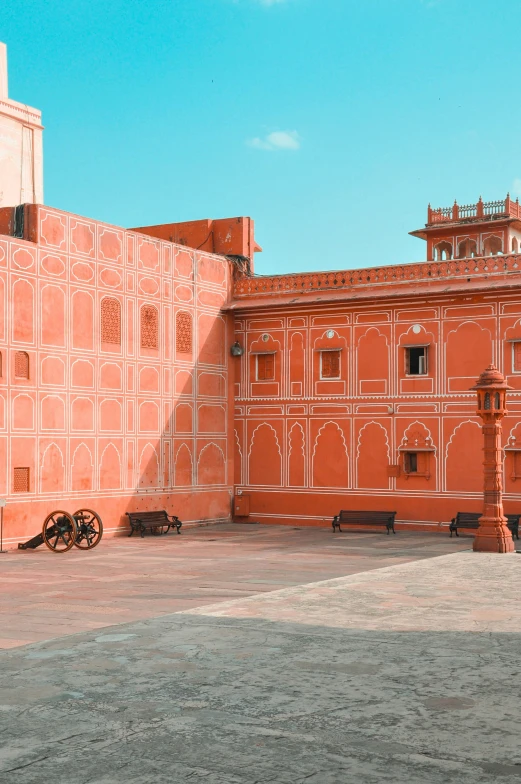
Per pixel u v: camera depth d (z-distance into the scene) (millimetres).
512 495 16250
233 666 5512
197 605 8469
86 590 9602
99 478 15875
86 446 15633
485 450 12773
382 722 4398
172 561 12422
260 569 11398
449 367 16938
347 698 4809
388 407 17453
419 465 17188
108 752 4020
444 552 13461
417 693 4895
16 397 14367
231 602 7930
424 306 17219
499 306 16516
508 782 3652
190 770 3801
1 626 7391
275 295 18703
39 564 12164
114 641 6297
